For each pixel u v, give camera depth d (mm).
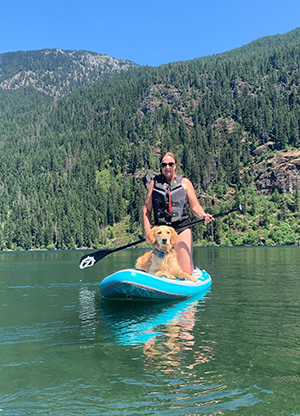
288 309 5387
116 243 139375
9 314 5297
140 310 5461
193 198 7184
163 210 6930
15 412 2230
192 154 161000
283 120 160250
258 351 3311
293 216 129125
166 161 6812
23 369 2941
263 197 143000
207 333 3982
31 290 8328
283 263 17797
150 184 7141
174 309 5492
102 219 148375
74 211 146000
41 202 158500
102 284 6395
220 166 156250
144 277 5887
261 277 10430
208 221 6898
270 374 2752
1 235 138750
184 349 3393
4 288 8859
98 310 5531
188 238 7133
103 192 165625
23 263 25422
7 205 165125
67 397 2424
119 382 2641
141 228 141000
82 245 136875
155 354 3258
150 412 2205
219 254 33906
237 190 149750
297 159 144125
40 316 5113
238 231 127375
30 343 3684
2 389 2566
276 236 118688
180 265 7152
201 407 2252
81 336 3930
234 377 2701
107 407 2275
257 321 4574
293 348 3395
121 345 3559
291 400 2330
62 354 3307
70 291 8008
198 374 2762
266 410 2207
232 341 3648
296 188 139125
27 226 139250
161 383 2613
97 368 2930
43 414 2205
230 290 7590
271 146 159625
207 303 5988
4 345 3625
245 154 159500
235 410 2209
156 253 6484
